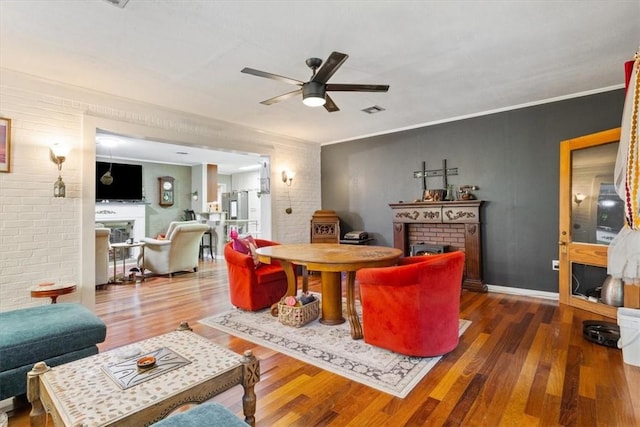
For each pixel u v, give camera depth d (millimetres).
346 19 2312
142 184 8555
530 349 2637
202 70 3133
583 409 1850
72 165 3484
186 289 4922
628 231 2279
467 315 3510
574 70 3254
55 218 3363
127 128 3914
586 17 2340
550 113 4113
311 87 2576
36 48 2693
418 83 3512
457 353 2588
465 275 4664
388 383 2164
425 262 2408
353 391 2086
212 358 1665
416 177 5293
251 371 1630
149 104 4078
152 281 5504
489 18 2334
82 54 2801
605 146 3510
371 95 3863
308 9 2189
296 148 6164
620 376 2197
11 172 3119
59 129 3406
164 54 2812
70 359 2072
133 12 2207
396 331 2520
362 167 5996
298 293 4246
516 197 4395
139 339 2973
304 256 3119
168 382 1450
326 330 3127
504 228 4492
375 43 2654
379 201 5781
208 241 8727
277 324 3307
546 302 3975
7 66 3021
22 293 3156
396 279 2432
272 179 5742
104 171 7848
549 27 2461
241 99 3943
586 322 3059
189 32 2467
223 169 10383
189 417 1188
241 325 3279
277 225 5805
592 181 3635
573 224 3830
